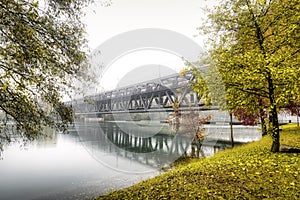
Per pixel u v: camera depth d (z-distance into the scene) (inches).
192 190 220.8
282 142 435.2
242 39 361.4
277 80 300.5
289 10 321.1
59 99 197.3
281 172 239.1
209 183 233.1
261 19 328.8
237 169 267.9
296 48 320.5
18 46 158.7
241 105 345.1
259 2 325.4
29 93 181.2
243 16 348.8
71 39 198.7
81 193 392.8
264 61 283.1
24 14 158.6
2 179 517.0
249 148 438.3
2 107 168.9
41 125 193.2
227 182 228.4
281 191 193.5
